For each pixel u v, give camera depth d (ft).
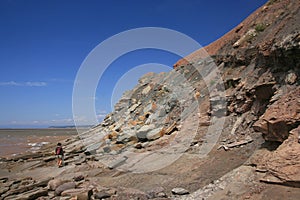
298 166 24.70
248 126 44.06
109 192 36.78
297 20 43.14
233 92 53.47
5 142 149.38
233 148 40.93
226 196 27.27
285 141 28.55
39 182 44.55
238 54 60.70
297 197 22.82
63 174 52.75
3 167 69.51
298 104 30.32
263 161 29.37
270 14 63.82
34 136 198.08
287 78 38.47
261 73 47.62
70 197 35.68
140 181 40.42
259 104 43.88
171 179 37.91
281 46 39.75
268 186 25.76
